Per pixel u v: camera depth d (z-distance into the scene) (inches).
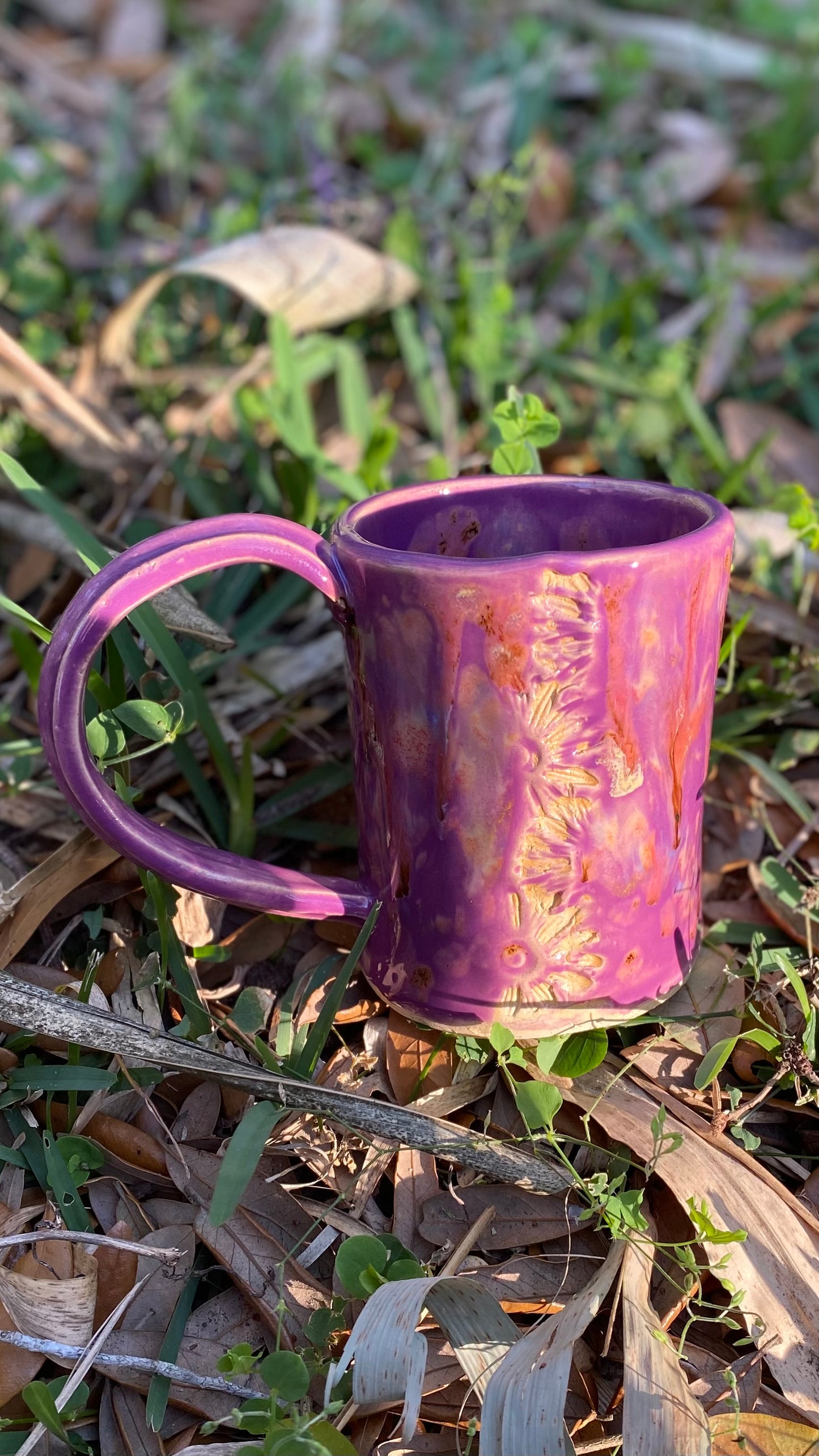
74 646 12.2
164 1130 14.1
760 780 17.4
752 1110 14.2
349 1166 13.9
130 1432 12.5
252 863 13.6
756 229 31.2
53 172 28.1
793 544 19.3
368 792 13.4
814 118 33.4
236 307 25.8
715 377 24.5
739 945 15.7
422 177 28.6
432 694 12.4
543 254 29.3
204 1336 13.0
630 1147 13.6
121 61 35.6
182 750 16.0
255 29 38.5
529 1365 11.9
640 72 35.2
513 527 14.4
